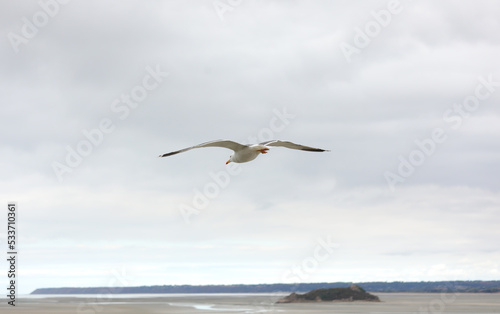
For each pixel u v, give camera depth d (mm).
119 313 116062
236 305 153875
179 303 170375
